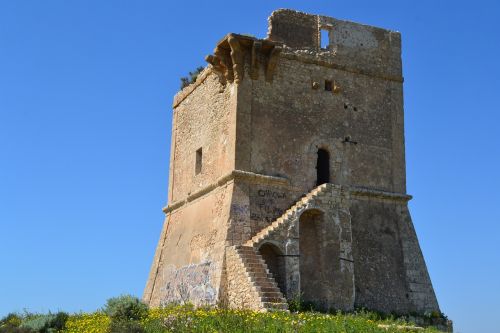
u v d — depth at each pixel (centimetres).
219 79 3338
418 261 3331
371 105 3469
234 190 3058
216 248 3011
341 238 3020
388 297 3192
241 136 3134
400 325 2570
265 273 2717
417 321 3158
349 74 3450
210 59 3266
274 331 2011
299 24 3394
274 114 3228
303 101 3306
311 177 3234
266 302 2552
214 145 3362
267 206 3100
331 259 2983
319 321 2203
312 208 2994
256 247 2844
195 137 3650
